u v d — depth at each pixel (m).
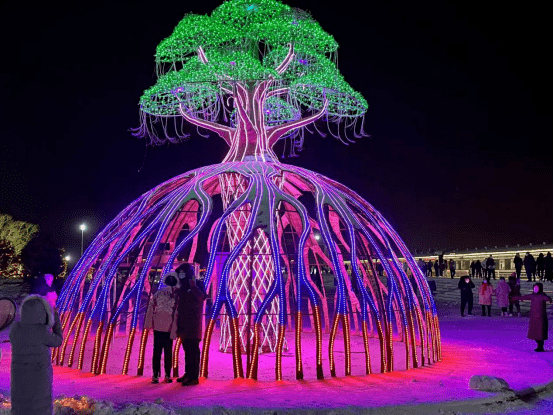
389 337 10.73
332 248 10.88
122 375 10.11
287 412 7.45
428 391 8.72
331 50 12.80
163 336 9.29
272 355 12.17
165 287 9.41
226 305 9.93
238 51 12.02
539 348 13.25
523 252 39.94
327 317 16.88
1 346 13.38
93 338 15.29
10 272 36.16
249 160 12.74
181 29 11.89
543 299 13.28
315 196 11.62
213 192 14.23
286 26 11.64
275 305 12.59
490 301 22.34
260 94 12.98
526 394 8.99
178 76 11.97
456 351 13.31
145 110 13.17
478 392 8.66
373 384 9.28
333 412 7.46
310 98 13.70
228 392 8.60
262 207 10.95
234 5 11.69
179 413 7.43
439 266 43.69
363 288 10.79
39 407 5.85
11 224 37.69
